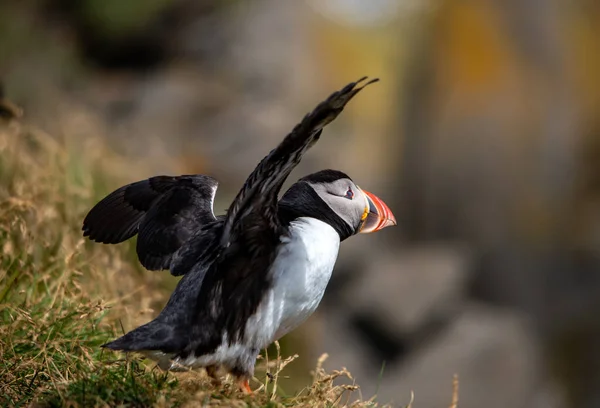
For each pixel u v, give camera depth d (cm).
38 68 1822
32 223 740
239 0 2159
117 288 754
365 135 1948
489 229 1683
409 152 1808
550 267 1627
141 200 582
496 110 1736
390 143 1873
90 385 498
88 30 2016
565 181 1684
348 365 1385
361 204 577
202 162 1806
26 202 684
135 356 552
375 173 1842
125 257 830
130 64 2058
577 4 1758
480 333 1423
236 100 1959
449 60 1802
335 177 573
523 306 1612
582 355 1530
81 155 945
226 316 498
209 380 533
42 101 1636
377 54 2111
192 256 525
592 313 1559
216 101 1936
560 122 1706
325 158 1808
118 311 690
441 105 1788
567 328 1563
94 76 1973
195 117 1900
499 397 1357
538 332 1570
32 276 652
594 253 1603
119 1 2012
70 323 595
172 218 563
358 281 1532
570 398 1477
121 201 586
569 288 1600
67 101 1744
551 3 1759
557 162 1694
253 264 501
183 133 1861
